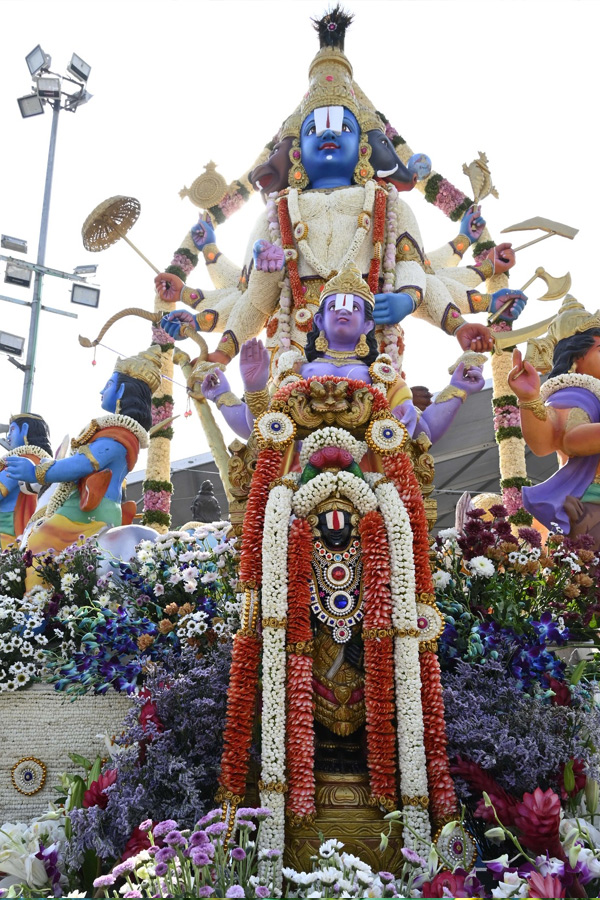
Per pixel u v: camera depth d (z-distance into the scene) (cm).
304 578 382
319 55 724
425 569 390
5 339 1017
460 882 304
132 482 1155
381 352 640
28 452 698
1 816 418
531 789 358
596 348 576
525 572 446
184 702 385
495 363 806
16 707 439
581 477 544
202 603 454
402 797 355
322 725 385
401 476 402
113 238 679
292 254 654
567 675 431
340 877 294
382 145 701
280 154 702
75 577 486
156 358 646
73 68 1062
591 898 304
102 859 345
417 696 366
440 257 743
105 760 412
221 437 567
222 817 346
